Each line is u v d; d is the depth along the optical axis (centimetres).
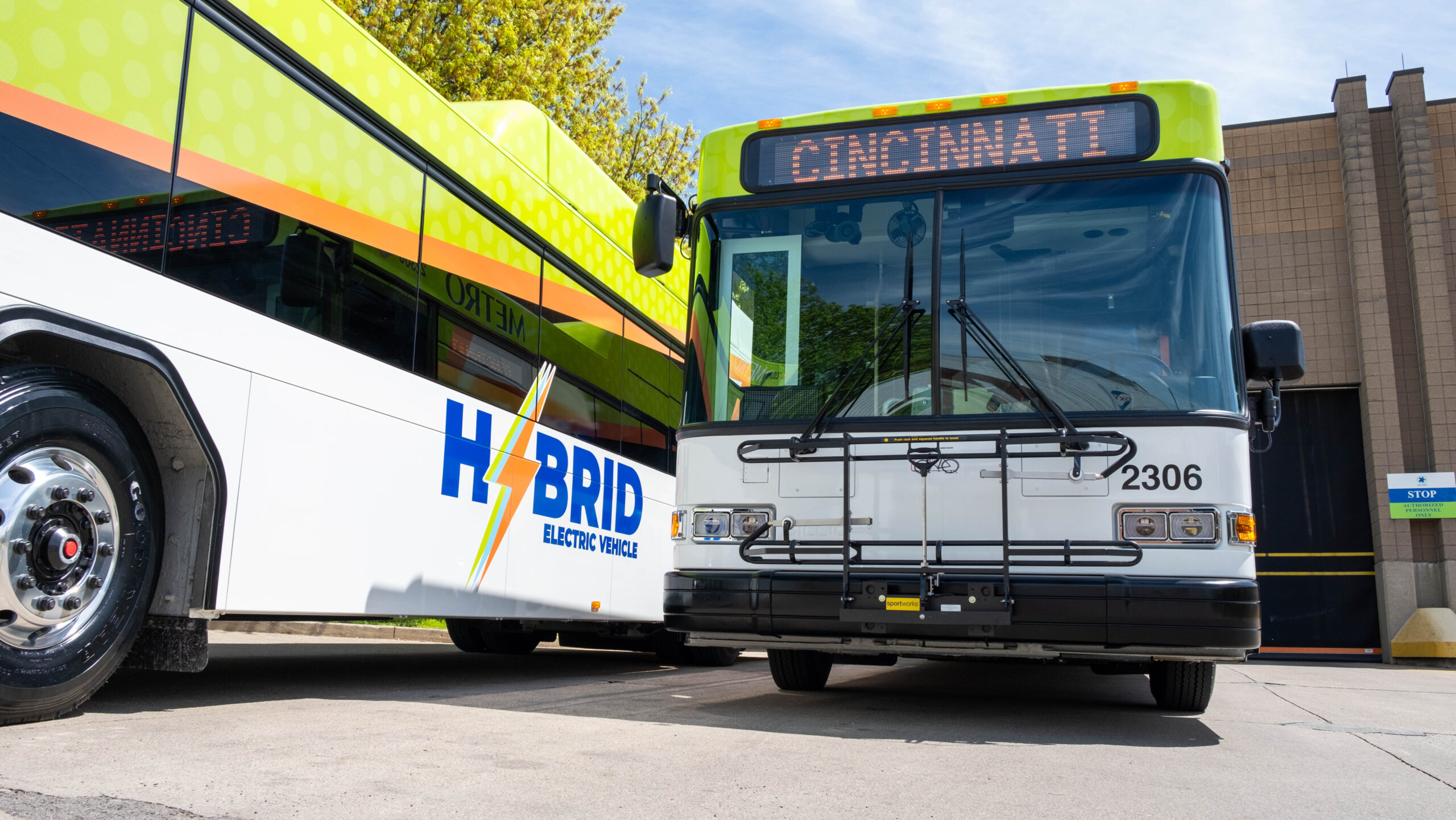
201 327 452
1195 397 507
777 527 530
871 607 493
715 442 551
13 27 380
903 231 562
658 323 988
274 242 500
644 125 2291
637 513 905
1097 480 496
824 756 401
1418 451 1772
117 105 420
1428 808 348
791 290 571
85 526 407
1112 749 452
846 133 585
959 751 428
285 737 391
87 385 411
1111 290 530
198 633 452
